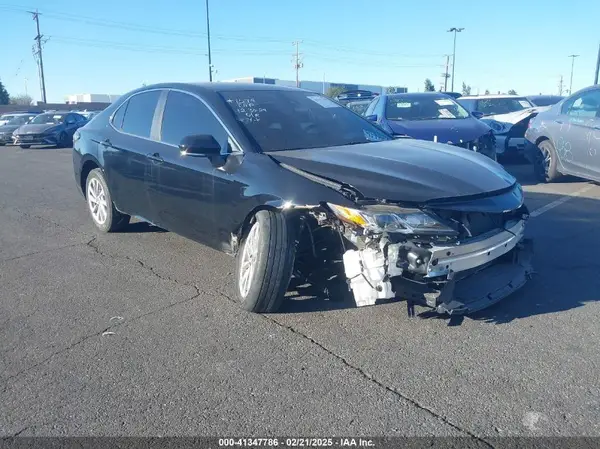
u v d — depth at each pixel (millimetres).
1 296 4715
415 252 3469
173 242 6133
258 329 3924
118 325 4070
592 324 3869
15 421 2936
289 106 5027
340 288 3930
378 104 9727
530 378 3213
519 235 4094
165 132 5207
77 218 7531
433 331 3809
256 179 4090
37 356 3639
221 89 5035
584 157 8484
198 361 3510
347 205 3635
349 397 3076
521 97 13734
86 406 3055
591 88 8578
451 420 2852
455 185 3760
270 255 3873
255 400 3068
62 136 21594
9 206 8602
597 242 5738
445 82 51406
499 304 4230
